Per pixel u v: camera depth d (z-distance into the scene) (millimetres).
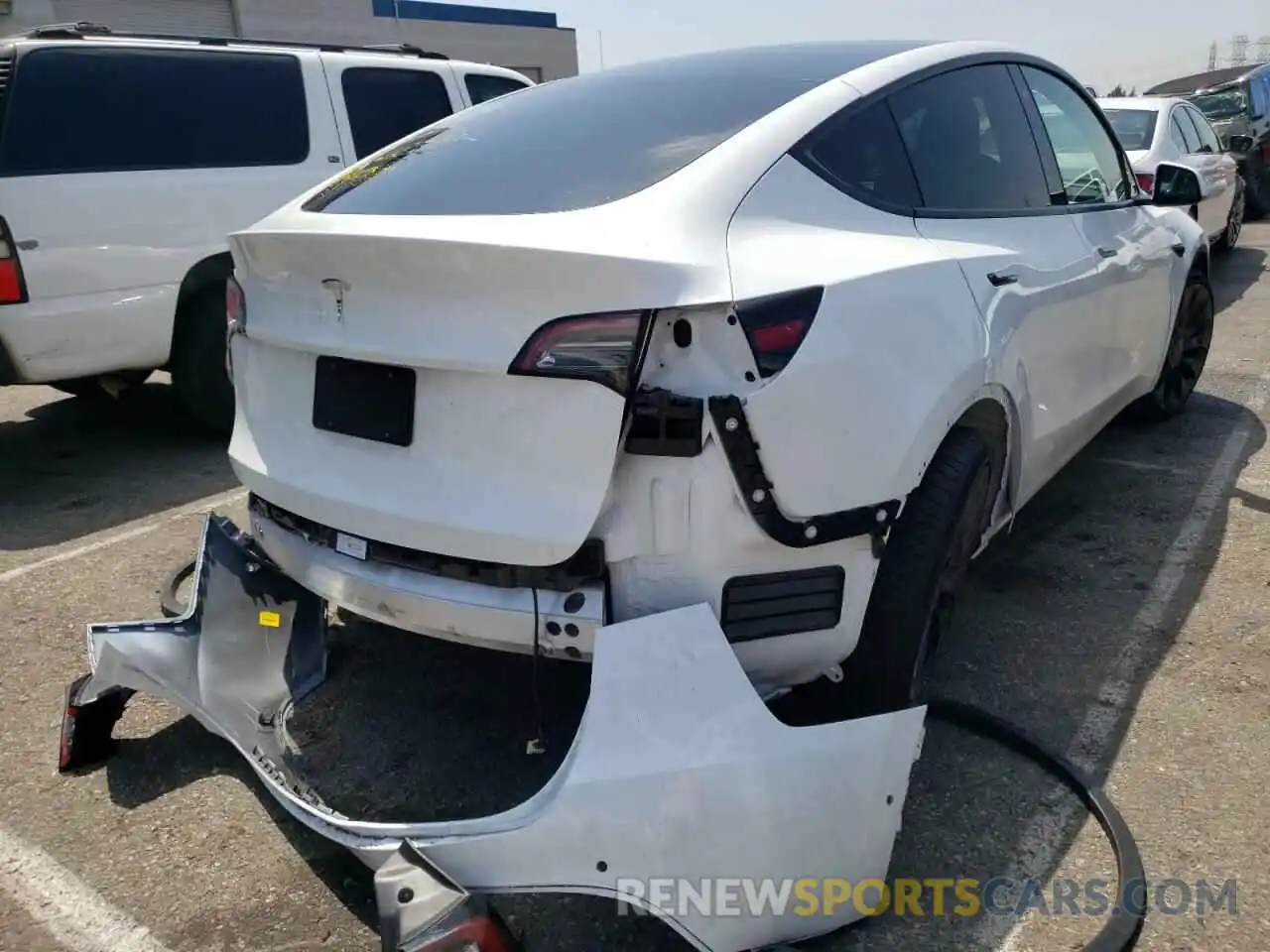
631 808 1809
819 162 2365
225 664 2779
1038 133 3377
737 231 2082
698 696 1863
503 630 2023
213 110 5301
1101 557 3736
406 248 2000
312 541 2375
